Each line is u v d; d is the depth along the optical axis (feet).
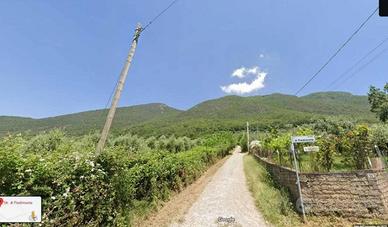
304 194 34.42
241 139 253.24
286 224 29.84
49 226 15.88
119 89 24.93
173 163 47.06
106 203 21.50
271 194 40.42
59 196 16.85
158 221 29.89
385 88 125.80
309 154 44.01
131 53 26.50
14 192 14.89
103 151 22.38
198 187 53.47
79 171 19.10
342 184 32.94
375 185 31.68
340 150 40.57
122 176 23.95
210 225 28.78
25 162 15.49
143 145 89.86
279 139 59.93
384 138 58.75
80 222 18.65
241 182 58.54
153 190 34.96
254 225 28.94
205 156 91.71
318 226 29.32
